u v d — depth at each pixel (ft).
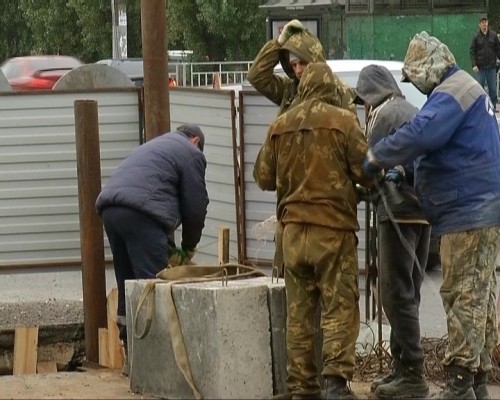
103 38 412.98
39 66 254.68
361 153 55.11
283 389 58.23
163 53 81.71
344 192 55.42
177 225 68.54
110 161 90.79
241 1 357.61
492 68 244.63
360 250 83.87
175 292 58.75
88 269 76.23
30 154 90.99
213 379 57.11
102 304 76.43
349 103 58.59
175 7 371.56
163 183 67.62
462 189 55.21
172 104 94.43
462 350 55.62
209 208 92.73
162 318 59.52
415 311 60.44
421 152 54.44
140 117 90.79
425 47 56.08
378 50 244.63
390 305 60.13
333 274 55.42
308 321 56.49
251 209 90.02
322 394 57.21
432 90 56.39
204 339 57.41
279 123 56.34
